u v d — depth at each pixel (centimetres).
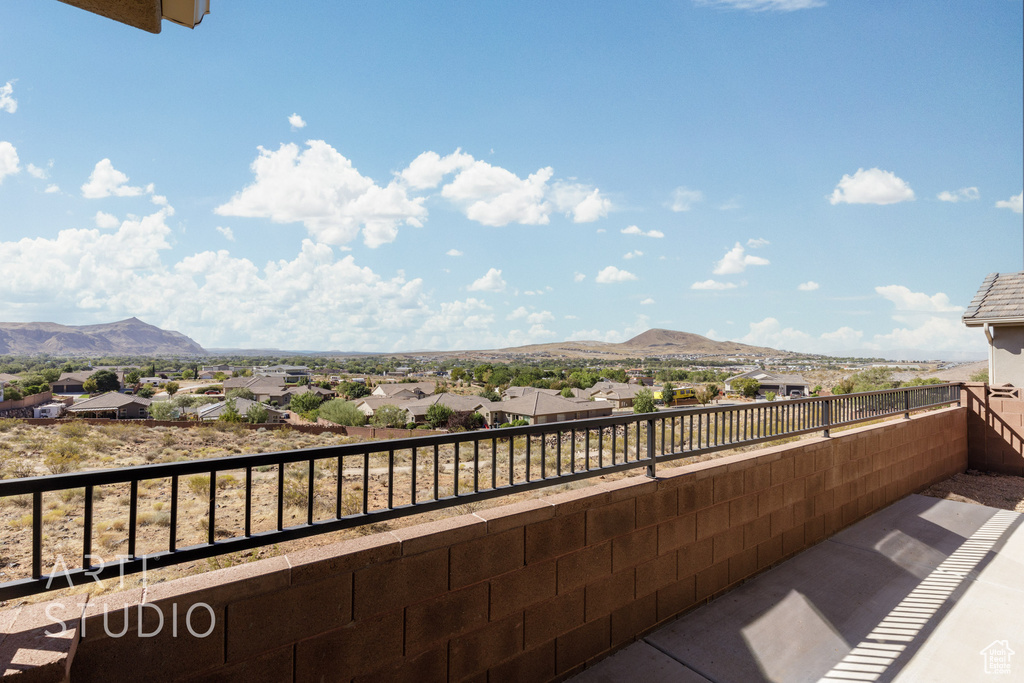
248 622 205
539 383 10512
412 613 251
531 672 301
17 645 157
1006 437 920
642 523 366
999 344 1118
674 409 411
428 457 1225
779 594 438
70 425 2084
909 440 754
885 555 530
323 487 884
